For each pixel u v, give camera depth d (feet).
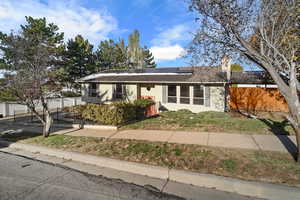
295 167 13.87
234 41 22.02
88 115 33.37
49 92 31.24
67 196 11.87
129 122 32.40
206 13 20.86
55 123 34.55
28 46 26.53
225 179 12.88
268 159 15.34
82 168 16.55
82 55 98.32
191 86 52.01
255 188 11.88
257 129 24.62
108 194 12.09
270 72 16.85
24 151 21.90
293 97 14.49
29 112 55.21
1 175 15.16
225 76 51.16
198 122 29.84
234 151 17.31
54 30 74.95
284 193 11.28
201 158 16.29
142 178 14.43
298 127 14.17
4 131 31.53
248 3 20.04
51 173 15.49
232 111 45.60
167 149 18.60
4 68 24.53
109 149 19.79
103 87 65.31
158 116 39.19
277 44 20.58
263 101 44.73
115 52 123.24
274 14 19.51
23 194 12.17
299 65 23.22
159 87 56.90
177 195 11.92
